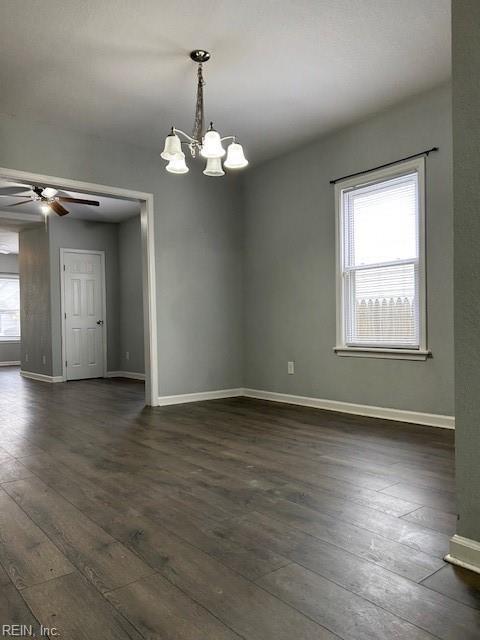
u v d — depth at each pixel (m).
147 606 1.48
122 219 8.09
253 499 2.38
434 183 3.88
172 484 2.61
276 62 3.40
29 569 1.71
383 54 3.32
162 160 5.15
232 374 5.72
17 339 11.56
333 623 1.39
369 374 4.41
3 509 2.28
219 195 5.62
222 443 3.49
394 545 1.87
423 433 3.70
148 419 4.41
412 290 4.12
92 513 2.22
